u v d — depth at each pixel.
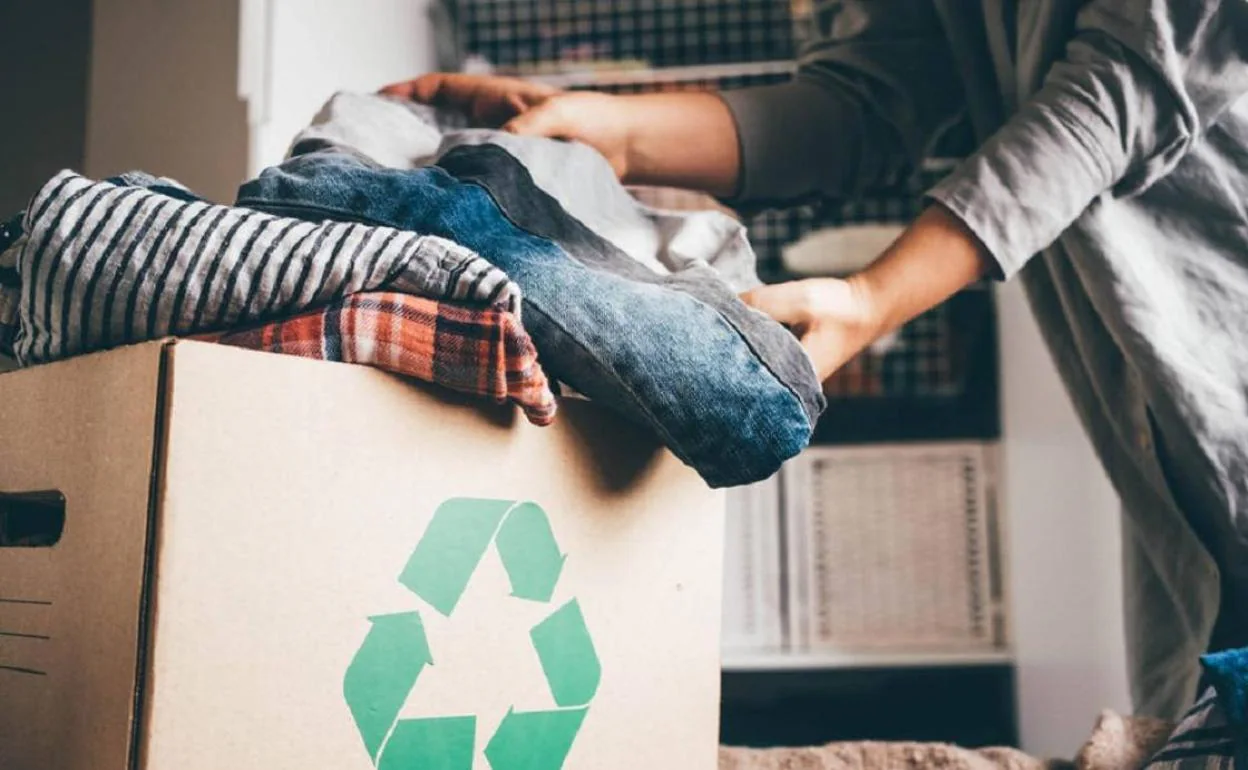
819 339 0.90
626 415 0.79
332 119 0.94
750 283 0.94
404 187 0.77
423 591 0.70
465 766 0.71
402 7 2.00
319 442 0.66
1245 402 1.00
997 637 2.23
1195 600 1.05
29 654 0.68
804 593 2.25
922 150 1.25
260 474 0.64
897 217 2.42
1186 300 1.04
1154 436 1.05
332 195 0.76
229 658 0.62
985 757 1.04
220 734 0.62
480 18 2.43
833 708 2.23
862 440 2.30
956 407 2.29
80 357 0.67
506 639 0.73
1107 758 0.97
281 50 1.43
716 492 0.85
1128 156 0.99
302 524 0.65
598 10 2.42
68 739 0.64
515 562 0.74
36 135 1.60
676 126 1.14
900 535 2.25
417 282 0.70
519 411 0.75
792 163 1.18
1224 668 0.77
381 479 0.68
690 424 0.74
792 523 2.26
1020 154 0.97
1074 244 1.04
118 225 0.68
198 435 0.62
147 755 0.59
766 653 2.23
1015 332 2.14
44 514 0.83
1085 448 1.76
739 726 2.24
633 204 0.96
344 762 0.66
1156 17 0.96
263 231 0.69
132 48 1.44
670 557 0.82
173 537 0.61
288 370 0.65
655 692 0.81
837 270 2.34
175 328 0.68
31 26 1.62
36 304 0.69
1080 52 1.01
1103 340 1.11
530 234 0.80
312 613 0.65
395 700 0.68
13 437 0.72
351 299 0.69
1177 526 1.07
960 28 1.18
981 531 2.24
